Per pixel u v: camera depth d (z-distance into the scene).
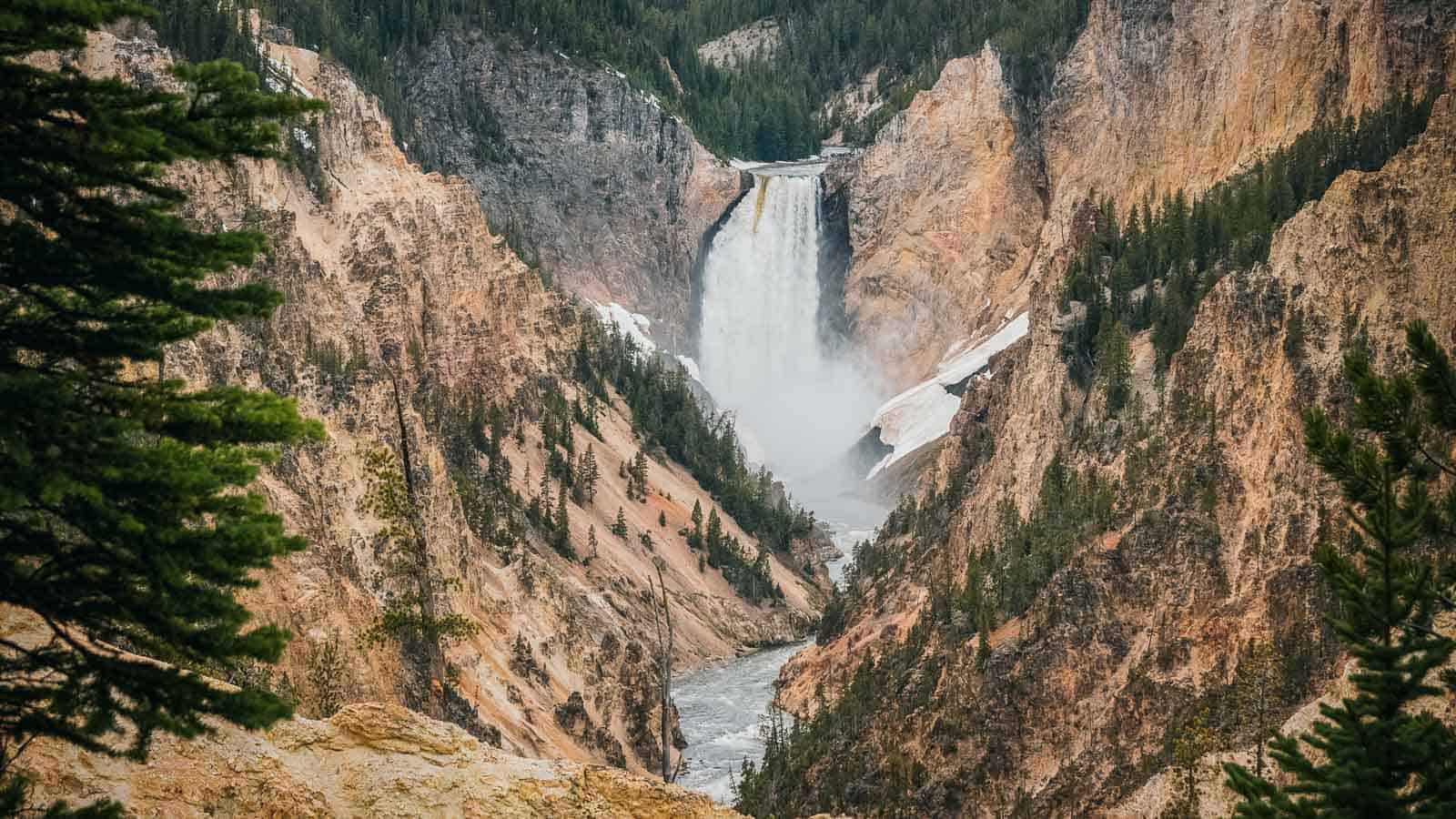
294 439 28.78
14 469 26.14
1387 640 36.53
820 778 114.81
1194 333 121.56
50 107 27.56
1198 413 116.44
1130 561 111.44
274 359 117.56
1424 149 114.75
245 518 28.33
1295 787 36.91
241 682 56.19
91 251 27.88
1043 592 114.81
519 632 122.81
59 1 26.84
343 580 85.69
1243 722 94.50
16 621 35.09
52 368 29.27
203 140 27.98
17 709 28.20
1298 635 98.44
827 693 137.12
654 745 126.19
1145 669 104.62
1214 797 84.06
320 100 29.17
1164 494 114.62
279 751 39.06
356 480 107.50
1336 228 114.12
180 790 36.69
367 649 75.06
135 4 28.08
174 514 27.77
